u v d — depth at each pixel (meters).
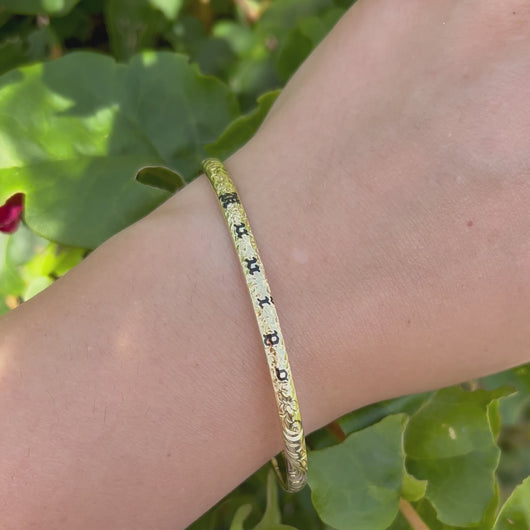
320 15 0.20
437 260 0.12
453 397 0.15
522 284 0.12
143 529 0.11
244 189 0.13
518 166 0.12
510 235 0.12
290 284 0.12
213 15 0.21
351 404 0.13
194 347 0.11
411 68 0.13
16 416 0.11
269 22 0.20
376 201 0.12
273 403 0.12
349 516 0.13
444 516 0.14
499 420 0.15
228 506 0.16
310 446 0.14
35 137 0.16
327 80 0.13
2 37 0.19
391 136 0.12
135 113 0.17
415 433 0.14
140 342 0.11
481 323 0.12
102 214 0.15
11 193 0.15
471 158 0.12
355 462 0.14
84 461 0.11
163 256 0.12
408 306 0.12
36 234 0.15
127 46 0.20
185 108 0.17
